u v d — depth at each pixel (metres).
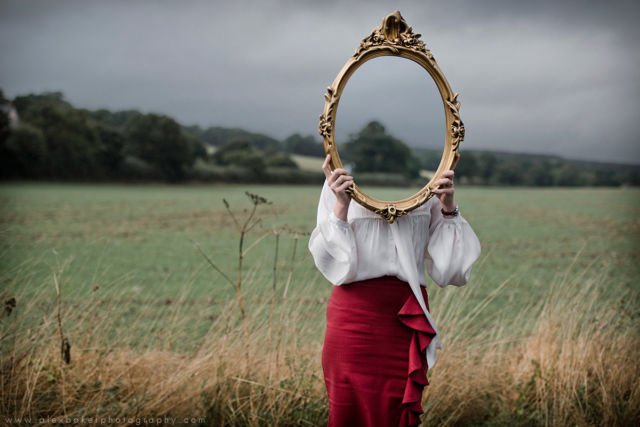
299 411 3.17
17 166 53.97
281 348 3.59
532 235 17.77
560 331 3.91
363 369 2.41
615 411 3.31
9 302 3.41
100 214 22.92
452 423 3.31
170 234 15.94
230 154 71.94
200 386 3.34
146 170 61.66
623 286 7.55
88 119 60.75
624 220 24.64
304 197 38.09
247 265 10.10
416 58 2.40
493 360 3.89
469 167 44.69
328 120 2.34
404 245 2.44
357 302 2.45
